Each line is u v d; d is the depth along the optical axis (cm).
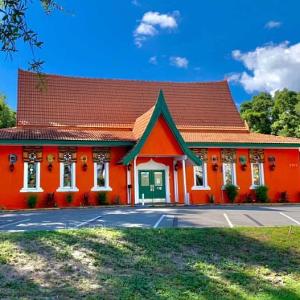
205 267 986
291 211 2130
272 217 1823
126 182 2733
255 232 1294
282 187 2989
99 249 1041
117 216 1859
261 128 5281
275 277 967
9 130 2716
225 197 2877
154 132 2636
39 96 3089
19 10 786
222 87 3628
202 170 2886
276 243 1199
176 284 870
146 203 2723
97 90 3288
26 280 839
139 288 830
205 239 1195
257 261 1062
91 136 2720
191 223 1591
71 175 2638
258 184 2962
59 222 1631
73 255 991
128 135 2861
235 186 2856
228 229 1312
